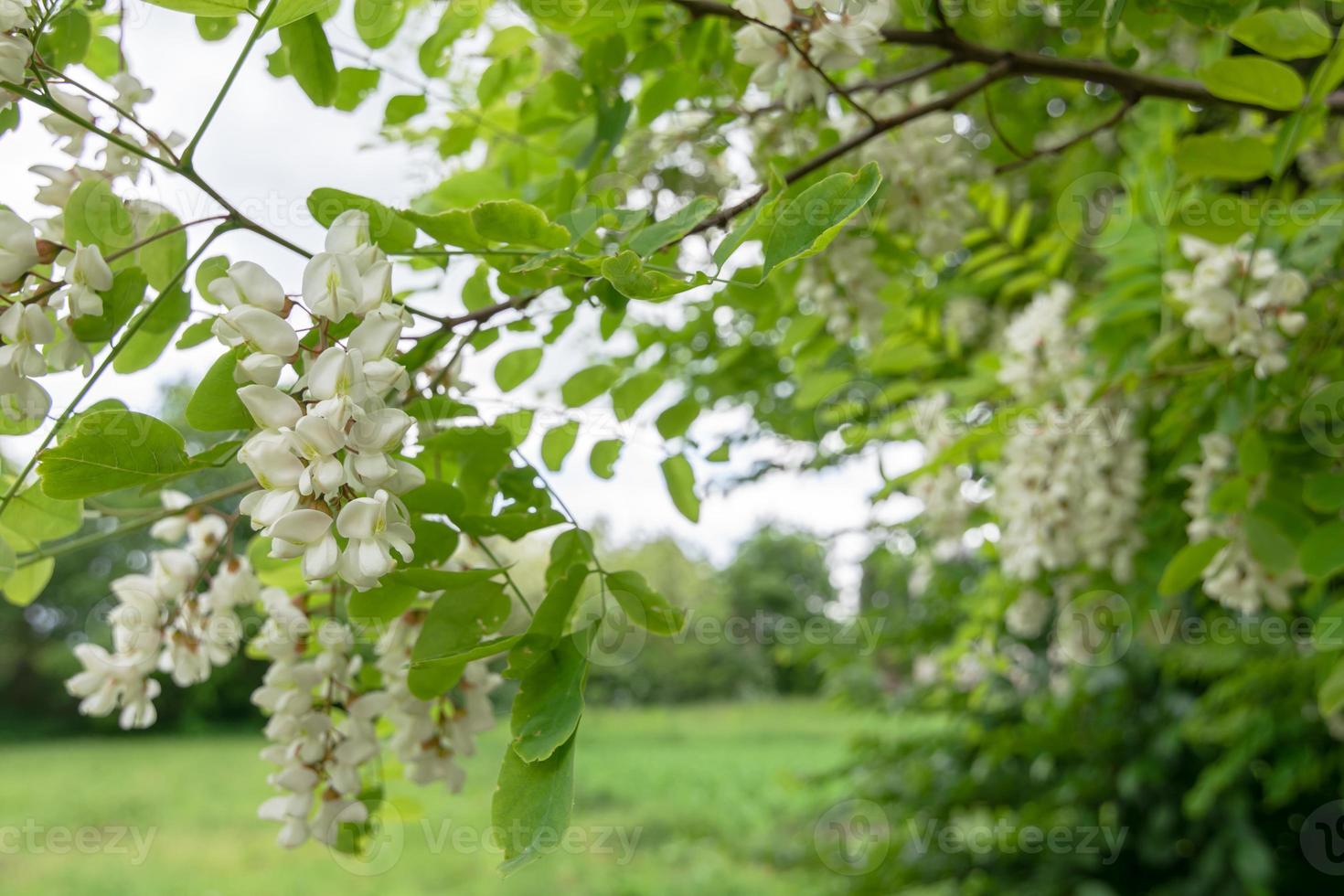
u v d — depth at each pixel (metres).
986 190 2.86
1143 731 5.27
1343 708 3.01
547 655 1.11
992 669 4.48
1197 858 5.32
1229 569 2.09
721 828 13.04
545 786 1.03
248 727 26.53
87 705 1.56
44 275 1.25
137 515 1.74
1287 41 1.51
